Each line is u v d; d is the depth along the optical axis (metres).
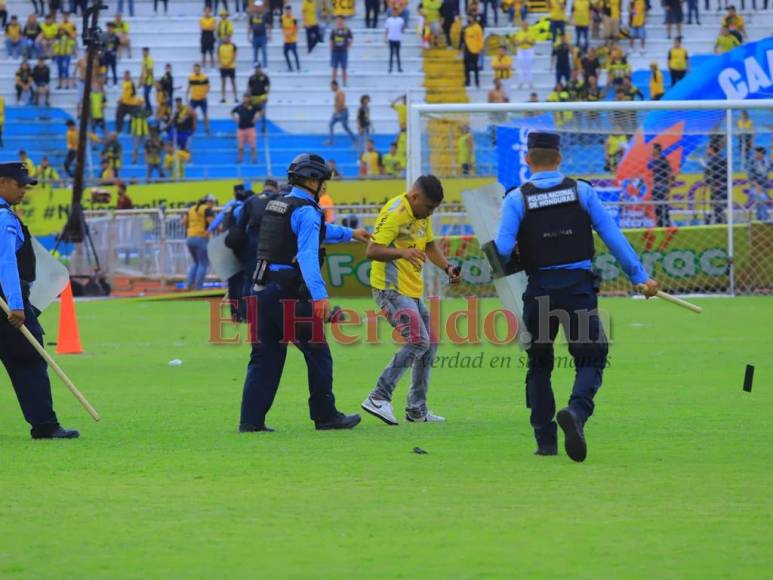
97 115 133.62
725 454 31.58
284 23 138.88
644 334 65.75
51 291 34.97
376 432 35.75
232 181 115.50
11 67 140.00
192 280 97.69
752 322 71.75
